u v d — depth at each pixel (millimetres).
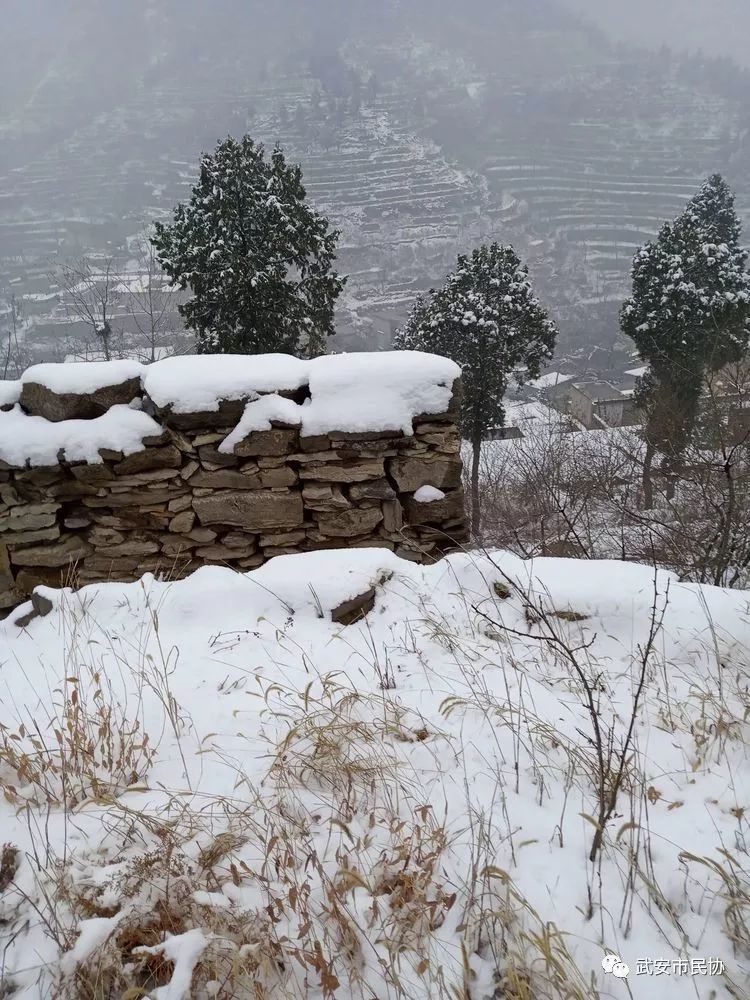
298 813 1893
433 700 2426
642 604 2936
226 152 12016
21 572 3973
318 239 12680
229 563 4125
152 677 2596
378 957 1447
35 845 1774
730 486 4418
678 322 13789
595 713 1906
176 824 1761
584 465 10602
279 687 2387
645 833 1807
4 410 3914
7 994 1412
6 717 2410
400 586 3203
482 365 15156
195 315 12672
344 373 3969
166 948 1405
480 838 1717
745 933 1523
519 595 3055
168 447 3906
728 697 2461
